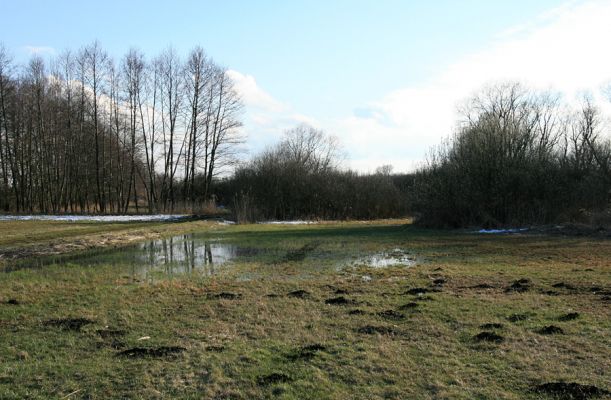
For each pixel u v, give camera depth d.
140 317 7.89
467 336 6.74
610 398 4.75
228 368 5.66
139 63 46.44
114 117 46.81
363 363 5.76
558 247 16.52
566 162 28.92
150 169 47.22
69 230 25.78
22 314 8.09
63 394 5.02
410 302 8.68
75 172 46.56
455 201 26.78
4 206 44.69
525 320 7.45
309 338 6.72
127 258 15.52
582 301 8.59
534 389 5.01
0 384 5.27
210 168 47.28
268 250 17.42
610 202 24.67
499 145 26.80
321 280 11.18
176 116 47.47
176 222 32.69
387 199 42.09
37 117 44.41
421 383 5.21
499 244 18.02
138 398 4.92
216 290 10.07
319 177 41.12
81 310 8.35
